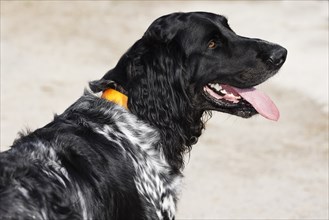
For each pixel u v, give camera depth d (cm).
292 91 1457
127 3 2109
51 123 594
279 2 2077
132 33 1862
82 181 543
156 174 605
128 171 580
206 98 654
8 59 1602
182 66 623
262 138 1231
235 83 656
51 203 514
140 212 582
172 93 619
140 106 612
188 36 627
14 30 1806
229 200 1013
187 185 1049
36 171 526
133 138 602
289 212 985
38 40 1745
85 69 1577
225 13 2016
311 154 1170
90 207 539
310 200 1019
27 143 555
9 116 1291
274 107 666
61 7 2025
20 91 1423
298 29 1842
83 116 599
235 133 1250
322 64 1602
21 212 497
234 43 652
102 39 1795
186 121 636
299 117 1327
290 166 1126
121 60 625
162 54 615
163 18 632
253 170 1109
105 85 618
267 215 975
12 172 517
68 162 548
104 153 573
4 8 1980
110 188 559
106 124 597
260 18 1948
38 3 2042
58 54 1664
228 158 1148
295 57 1648
